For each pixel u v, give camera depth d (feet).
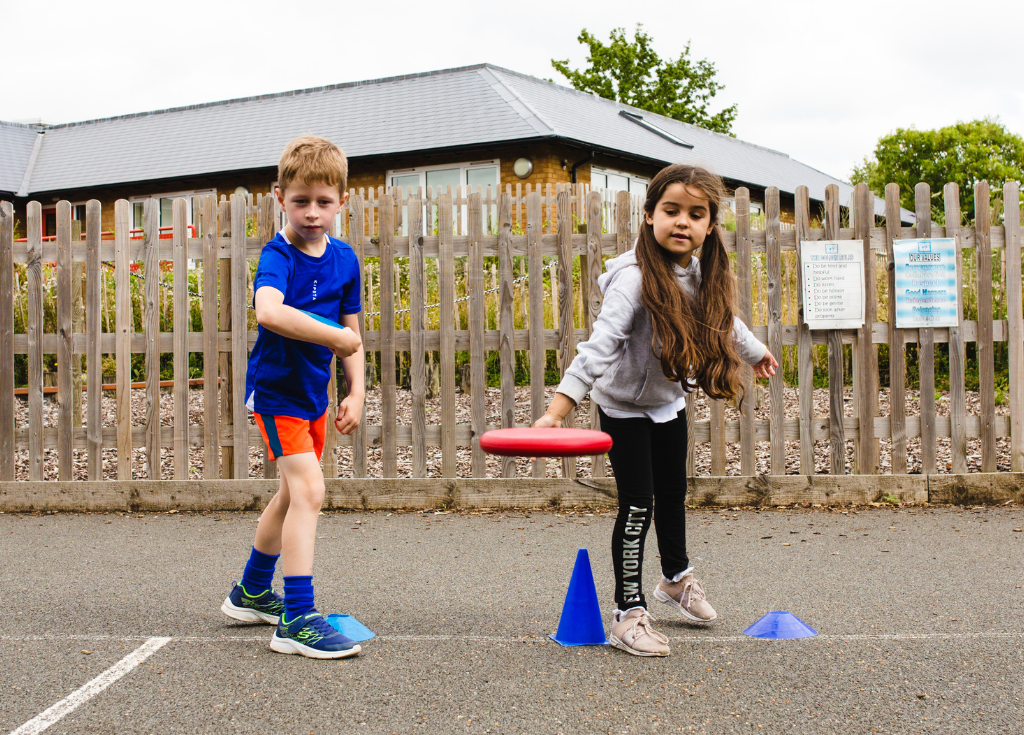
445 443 19.21
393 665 9.79
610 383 10.43
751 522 17.38
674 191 10.02
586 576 10.70
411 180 67.92
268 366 10.39
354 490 19.04
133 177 75.77
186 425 19.48
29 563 14.71
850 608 11.81
